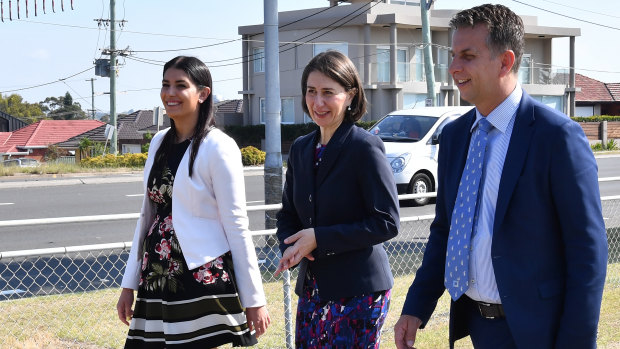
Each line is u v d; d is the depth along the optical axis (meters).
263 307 3.57
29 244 11.07
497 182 2.73
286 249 3.39
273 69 8.55
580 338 2.57
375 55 39.38
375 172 3.34
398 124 15.47
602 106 56.12
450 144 2.97
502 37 2.68
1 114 71.06
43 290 7.40
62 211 15.99
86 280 7.94
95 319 6.05
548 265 2.66
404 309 3.08
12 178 25.30
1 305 6.49
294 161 3.56
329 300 3.42
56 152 49.16
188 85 3.52
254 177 25.08
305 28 40.09
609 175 24.03
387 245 9.38
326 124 3.41
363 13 38.56
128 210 16.16
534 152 2.65
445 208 3.02
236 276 3.53
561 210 2.61
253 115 42.50
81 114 115.62
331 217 3.41
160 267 3.47
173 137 3.60
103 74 37.91
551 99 45.28
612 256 8.67
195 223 3.46
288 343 5.25
